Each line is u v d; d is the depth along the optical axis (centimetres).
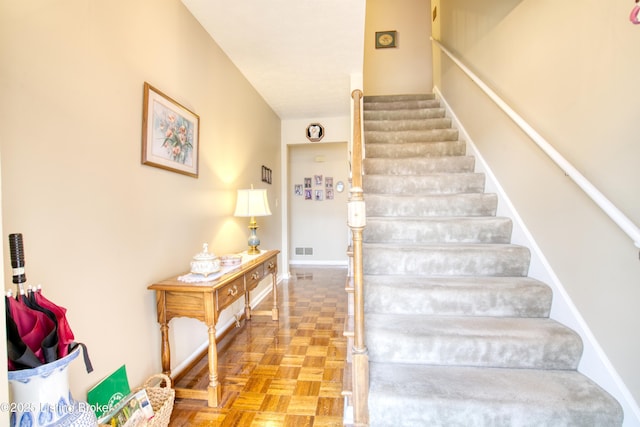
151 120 176
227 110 284
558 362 149
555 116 169
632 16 105
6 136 105
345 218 583
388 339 155
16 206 108
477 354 152
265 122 404
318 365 219
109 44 148
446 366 153
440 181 263
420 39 512
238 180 310
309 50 274
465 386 137
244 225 329
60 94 124
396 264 198
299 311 333
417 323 165
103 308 144
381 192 266
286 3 210
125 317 158
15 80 108
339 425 159
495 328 158
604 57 134
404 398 131
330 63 299
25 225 111
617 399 128
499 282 180
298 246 597
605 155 134
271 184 432
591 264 144
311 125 482
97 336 141
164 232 192
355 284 134
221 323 269
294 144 496
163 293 176
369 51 517
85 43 135
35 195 114
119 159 155
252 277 249
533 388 135
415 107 403
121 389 152
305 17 227
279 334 273
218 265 198
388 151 310
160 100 184
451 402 129
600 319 139
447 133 329
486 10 255
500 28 231
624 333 127
